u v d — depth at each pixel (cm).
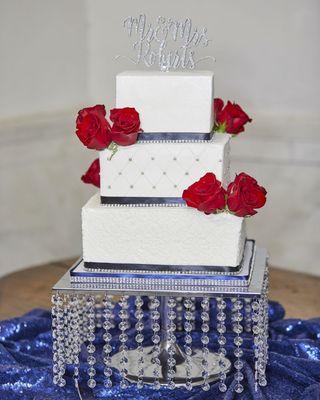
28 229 540
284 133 518
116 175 251
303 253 530
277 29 514
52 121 540
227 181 263
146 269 250
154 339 251
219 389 248
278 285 342
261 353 248
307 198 522
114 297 320
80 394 251
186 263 248
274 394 247
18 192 531
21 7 521
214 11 525
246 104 529
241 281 245
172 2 535
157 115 250
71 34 549
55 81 544
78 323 270
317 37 507
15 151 526
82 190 564
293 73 515
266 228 536
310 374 259
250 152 530
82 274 251
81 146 559
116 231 249
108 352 255
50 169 545
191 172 249
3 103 519
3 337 288
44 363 266
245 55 523
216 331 297
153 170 250
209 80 247
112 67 555
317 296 329
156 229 248
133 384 255
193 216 246
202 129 250
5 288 342
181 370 261
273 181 528
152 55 271
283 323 294
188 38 266
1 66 514
